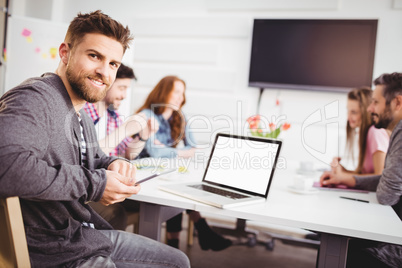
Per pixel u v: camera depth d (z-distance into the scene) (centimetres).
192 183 151
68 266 96
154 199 128
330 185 169
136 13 373
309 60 325
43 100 91
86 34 102
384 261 125
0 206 80
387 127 164
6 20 349
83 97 106
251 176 142
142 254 115
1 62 343
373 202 142
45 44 338
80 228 105
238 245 268
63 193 86
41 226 97
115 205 172
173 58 362
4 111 84
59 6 386
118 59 108
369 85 311
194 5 357
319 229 109
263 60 336
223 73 348
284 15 332
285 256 253
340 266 111
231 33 345
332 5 316
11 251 80
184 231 292
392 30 306
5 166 76
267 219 114
